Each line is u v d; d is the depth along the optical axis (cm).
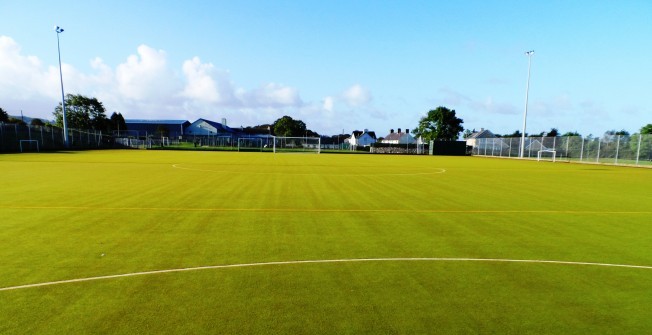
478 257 424
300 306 288
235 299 298
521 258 423
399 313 279
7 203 714
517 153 3519
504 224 599
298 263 390
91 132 3891
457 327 260
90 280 333
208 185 1021
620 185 1218
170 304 287
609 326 265
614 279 361
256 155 3138
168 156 2625
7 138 2717
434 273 369
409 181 1252
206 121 6500
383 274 363
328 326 257
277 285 329
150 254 410
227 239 478
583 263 408
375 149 4850
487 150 4084
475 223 602
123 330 246
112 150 3606
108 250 422
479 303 301
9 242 450
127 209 666
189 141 4953
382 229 549
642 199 900
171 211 653
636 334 254
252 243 461
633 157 2359
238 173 1402
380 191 974
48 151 3005
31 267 364
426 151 4816
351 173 1523
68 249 424
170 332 244
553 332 255
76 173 1307
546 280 355
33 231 504
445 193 957
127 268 365
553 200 866
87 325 253
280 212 662
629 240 510
